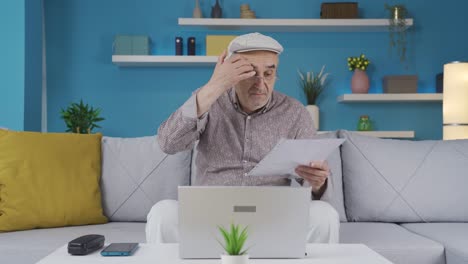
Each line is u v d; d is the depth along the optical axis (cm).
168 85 446
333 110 451
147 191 219
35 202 200
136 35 439
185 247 115
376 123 450
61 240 178
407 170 224
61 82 440
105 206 219
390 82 433
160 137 158
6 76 344
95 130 442
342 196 225
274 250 116
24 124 346
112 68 444
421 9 453
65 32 441
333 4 433
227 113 175
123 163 222
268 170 135
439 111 450
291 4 449
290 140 122
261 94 166
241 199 115
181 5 448
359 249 127
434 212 220
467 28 452
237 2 449
